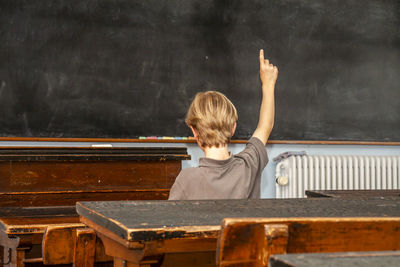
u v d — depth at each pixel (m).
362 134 4.61
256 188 1.44
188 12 4.12
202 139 1.41
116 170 3.48
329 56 4.54
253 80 4.30
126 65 3.92
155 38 4.02
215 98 1.44
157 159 3.55
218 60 4.20
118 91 3.88
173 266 0.95
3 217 1.61
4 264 1.63
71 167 3.36
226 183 1.31
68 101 3.74
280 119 4.36
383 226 0.74
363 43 4.66
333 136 4.52
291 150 4.43
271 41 4.37
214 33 4.20
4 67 3.59
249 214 0.96
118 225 0.82
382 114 4.68
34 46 3.67
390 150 4.74
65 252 1.16
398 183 4.55
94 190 3.40
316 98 4.48
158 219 0.89
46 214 1.77
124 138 3.88
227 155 1.43
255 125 4.28
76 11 3.79
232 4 4.26
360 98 4.62
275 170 4.36
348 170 4.41
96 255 1.17
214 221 0.87
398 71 4.74
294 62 4.43
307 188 4.25
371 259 0.51
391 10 4.75
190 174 1.31
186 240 0.87
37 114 3.66
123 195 3.49
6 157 3.14
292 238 0.70
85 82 3.79
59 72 3.73
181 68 4.08
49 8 3.72
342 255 0.53
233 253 0.68
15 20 3.63
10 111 3.59
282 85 4.39
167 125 4.02
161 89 4.01
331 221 0.71
